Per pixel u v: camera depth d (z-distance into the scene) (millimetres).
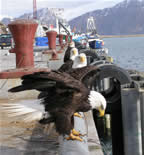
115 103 8484
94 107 3887
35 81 3719
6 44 39562
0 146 4199
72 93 3756
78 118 4824
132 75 9156
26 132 4754
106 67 8102
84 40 62344
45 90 3855
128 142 7289
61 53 20750
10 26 9328
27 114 3719
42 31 55188
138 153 7273
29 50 9414
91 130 4867
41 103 3807
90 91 3895
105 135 11641
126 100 7215
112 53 73312
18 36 9281
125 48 98375
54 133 4703
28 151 3998
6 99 6898
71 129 3848
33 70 8367
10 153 3947
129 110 7203
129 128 7250
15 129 4867
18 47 9344
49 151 3998
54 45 18359
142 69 41312
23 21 9391
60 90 3756
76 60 6711
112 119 8695
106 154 10070
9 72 8289
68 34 41812
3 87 7281
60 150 3717
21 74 8273
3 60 18359
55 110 3748
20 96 6965
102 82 9523
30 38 9359
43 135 4625
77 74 4617
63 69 6891
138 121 7215
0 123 5133
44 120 3803
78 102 3760
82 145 3811
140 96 7164
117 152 8781
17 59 9445
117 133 8727
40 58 17969
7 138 4500
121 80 8141
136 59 54094
